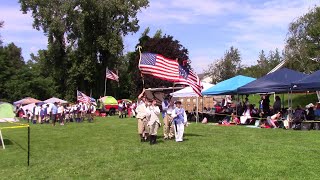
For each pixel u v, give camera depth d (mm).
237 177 9578
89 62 61812
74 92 64562
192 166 10961
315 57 56938
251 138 17438
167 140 17328
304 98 50938
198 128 23344
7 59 68688
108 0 60094
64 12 58062
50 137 20766
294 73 25578
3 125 32281
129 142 17266
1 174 11234
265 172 10000
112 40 60656
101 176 10305
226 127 24125
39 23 59875
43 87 66250
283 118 23703
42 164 12508
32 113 36750
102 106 47469
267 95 26688
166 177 9828
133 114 42281
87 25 61781
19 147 16938
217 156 12312
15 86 65062
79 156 13672
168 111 17578
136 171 10711
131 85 71250
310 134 18922
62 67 64125
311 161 11250
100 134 21547
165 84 62188
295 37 58781
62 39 62812
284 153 12641
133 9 63562
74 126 28875
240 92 27266
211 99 40875
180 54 67000
